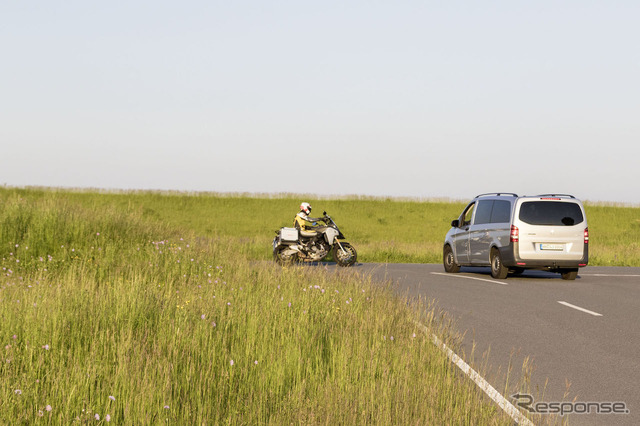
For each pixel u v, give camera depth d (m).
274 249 21.62
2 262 13.58
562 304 12.89
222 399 5.42
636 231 50.19
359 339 7.41
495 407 5.58
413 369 6.41
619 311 12.07
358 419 4.99
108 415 4.64
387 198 58.72
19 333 6.99
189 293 10.04
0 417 4.79
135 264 13.46
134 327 7.63
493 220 18.50
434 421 4.99
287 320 8.18
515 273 20.20
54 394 5.25
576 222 17.73
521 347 8.88
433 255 26.97
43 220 15.92
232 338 7.32
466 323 10.59
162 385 5.39
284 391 5.81
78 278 11.56
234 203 55.25
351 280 11.98
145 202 53.97
